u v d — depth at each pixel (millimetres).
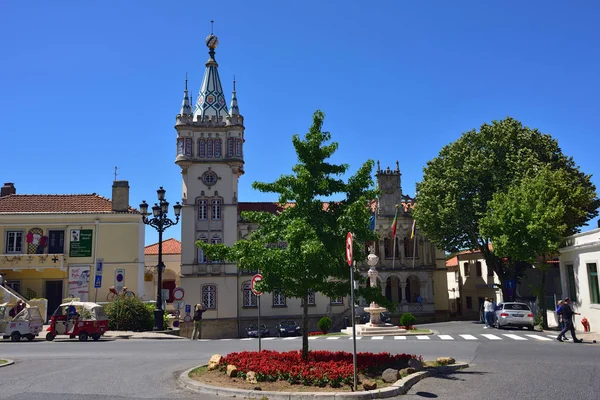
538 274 33344
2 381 13250
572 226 35469
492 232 33406
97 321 28000
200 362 16938
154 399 11109
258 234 15164
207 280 51156
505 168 41688
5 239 44375
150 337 30328
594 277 28562
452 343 22406
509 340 23812
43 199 47000
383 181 56812
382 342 23953
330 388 11633
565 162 41844
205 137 53438
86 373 14547
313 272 13820
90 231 45000
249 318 51125
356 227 14117
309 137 14977
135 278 44688
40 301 36938
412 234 51719
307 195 14562
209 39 56562
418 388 11977
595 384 12180
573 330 22344
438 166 46625
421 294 54906
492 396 11086
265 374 12484
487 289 56875
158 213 33812
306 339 14523
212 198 52500
